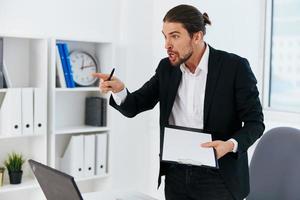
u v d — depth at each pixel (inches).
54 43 123.7
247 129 71.8
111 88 78.2
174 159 72.7
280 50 132.5
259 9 134.6
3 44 124.1
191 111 77.7
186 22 70.2
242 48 133.6
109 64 138.0
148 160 155.6
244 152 72.7
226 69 74.9
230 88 74.6
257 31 135.1
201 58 75.7
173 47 71.6
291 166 78.1
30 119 120.0
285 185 78.4
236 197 76.0
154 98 84.9
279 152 80.8
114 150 148.6
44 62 122.5
